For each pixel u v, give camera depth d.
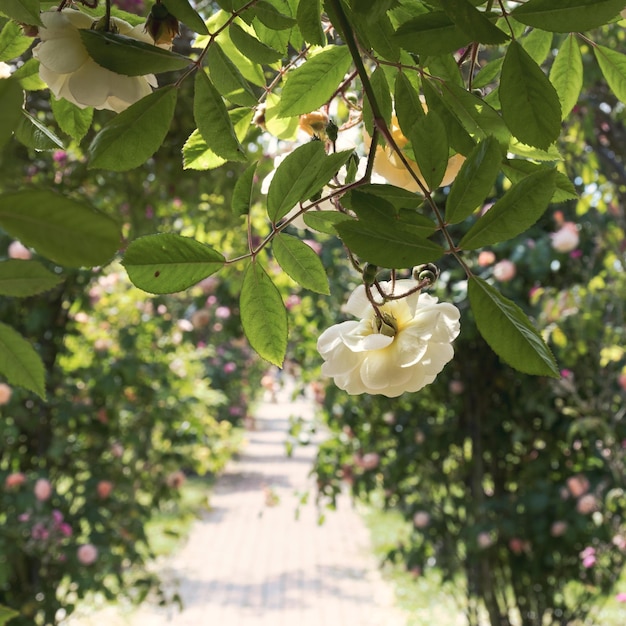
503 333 0.65
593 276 4.02
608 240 3.70
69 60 0.75
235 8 0.89
